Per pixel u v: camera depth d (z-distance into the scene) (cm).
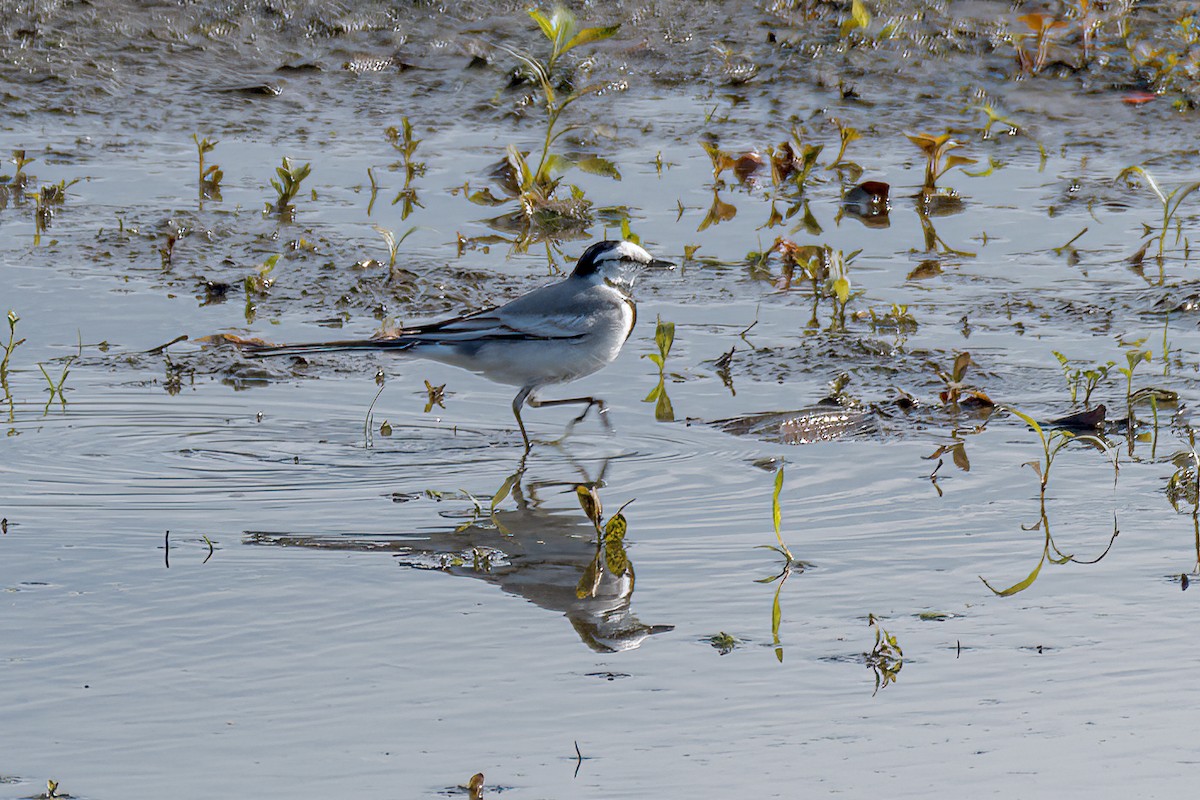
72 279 1652
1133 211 1894
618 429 1284
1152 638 891
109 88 2311
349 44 2469
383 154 2111
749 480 1164
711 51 2466
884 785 737
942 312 1572
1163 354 1438
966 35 2464
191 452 1217
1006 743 776
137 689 830
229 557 1011
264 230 1820
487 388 1414
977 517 1081
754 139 2166
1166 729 788
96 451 1212
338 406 1346
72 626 906
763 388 1377
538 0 2580
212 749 769
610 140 2172
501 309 1293
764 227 1858
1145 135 2166
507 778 743
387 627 911
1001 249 1772
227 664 862
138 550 1020
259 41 2466
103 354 1449
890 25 2494
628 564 1007
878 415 1307
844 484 1152
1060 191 1966
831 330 1529
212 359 1441
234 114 2256
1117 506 1097
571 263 1730
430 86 2375
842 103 2306
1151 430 1255
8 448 1211
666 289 1666
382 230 1681
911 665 861
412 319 1555
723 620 924
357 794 727
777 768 752
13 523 1062
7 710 806
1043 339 1493
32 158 2050
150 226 1819
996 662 863
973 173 2039
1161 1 2591
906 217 1889
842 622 920
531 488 1155
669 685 840
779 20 2552
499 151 2128
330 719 800
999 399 1338
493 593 962
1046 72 2353
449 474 1186
